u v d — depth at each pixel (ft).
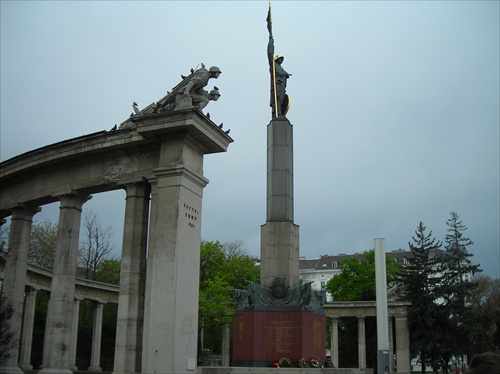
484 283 232.32
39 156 74.28
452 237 192.85
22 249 79.46
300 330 90.84
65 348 67.31
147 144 65.00
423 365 161.38
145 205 66.33
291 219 104.99
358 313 167.53
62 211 72.49
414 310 158.61
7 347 64.18
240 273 207.41
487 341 157.38
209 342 211.82
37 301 159.74
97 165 70.64
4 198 83.71
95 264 192.03
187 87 61.72
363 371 89.86
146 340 56.75
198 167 63.67
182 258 57.57
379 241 63.57
